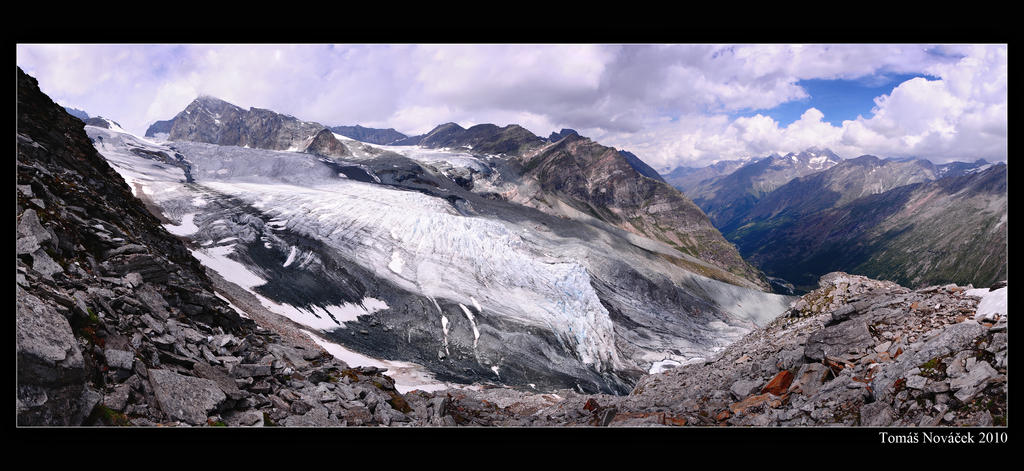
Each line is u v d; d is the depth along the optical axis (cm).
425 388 5666
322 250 10900
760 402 1441
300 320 6862
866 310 1712
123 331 1223
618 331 14850
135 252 1747
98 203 2145
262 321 4600
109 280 1522
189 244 9062
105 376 1020
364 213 14112
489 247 15000
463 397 2206
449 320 10119
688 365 2447
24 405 805
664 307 17775
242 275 7975
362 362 5850
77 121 2772
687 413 1520
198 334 1571
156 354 1229
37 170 1847
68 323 973
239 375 1398
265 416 1193
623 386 10638
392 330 9050
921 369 1162
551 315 12619
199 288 1964
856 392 1233
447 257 13638
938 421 1012
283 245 10431
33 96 2466
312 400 1393
